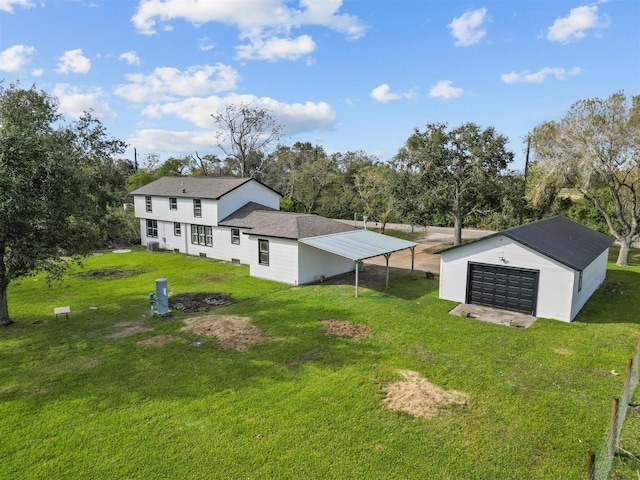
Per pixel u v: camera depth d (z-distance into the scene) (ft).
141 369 36.58
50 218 43.24
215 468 23.71
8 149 40.60
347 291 64.03
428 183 99.25
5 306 48.80
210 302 58.23
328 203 154.71
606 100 74.74
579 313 52.95
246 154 168.96
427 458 24.56
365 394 31.99
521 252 52.31
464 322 49.14
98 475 23.20
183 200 100.12
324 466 23.85
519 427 27.71
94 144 108.27
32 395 32.22
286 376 35.04
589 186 84.07
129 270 81.82
